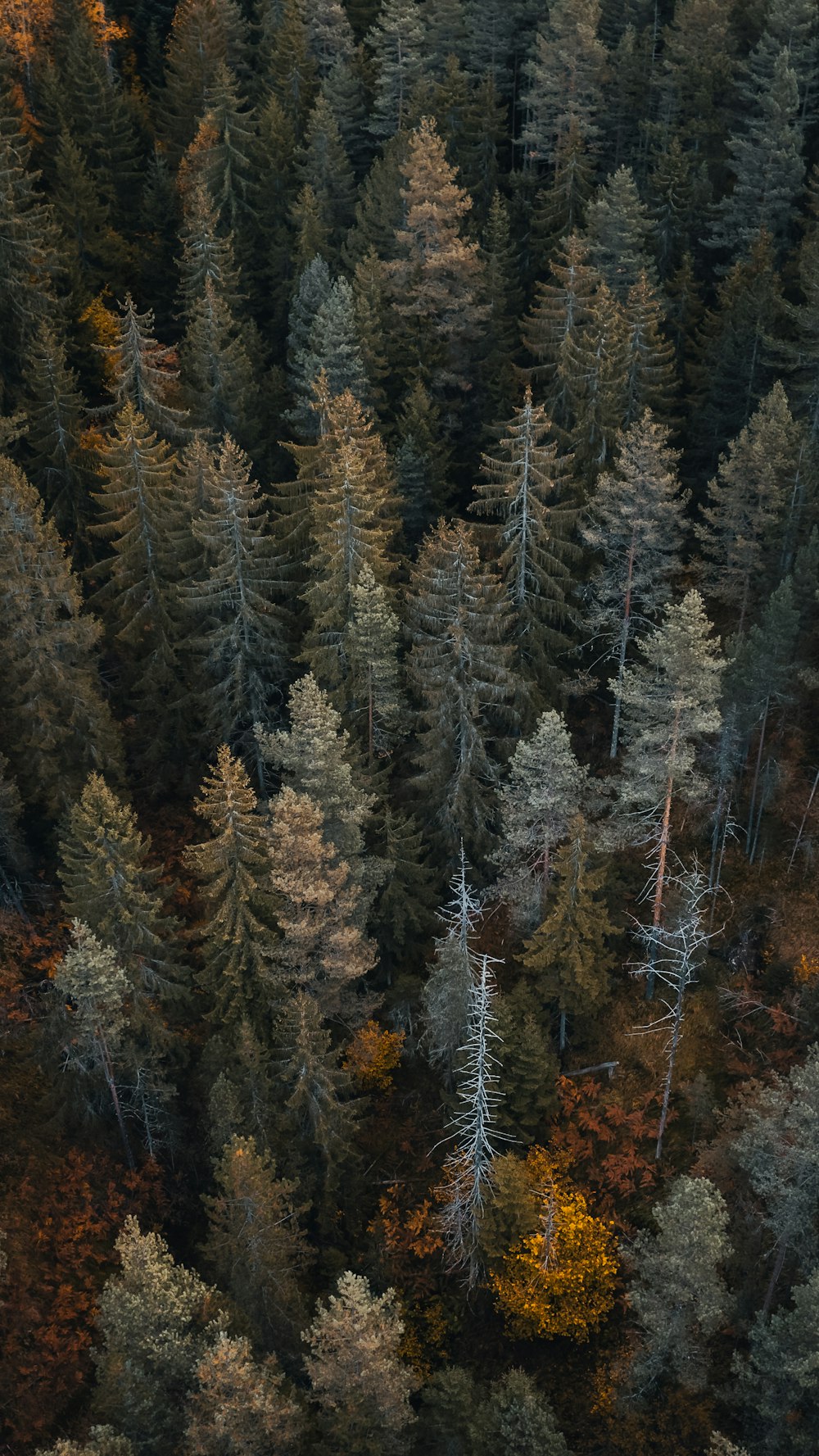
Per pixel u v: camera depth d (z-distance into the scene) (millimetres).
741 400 50000
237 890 34156
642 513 40375
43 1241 34531
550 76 62281
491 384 51688
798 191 57938
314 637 40094
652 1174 36375
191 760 45656
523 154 68125
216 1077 35344
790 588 37594
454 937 34688
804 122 61156
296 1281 32531
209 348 48969
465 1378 30094
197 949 40531
